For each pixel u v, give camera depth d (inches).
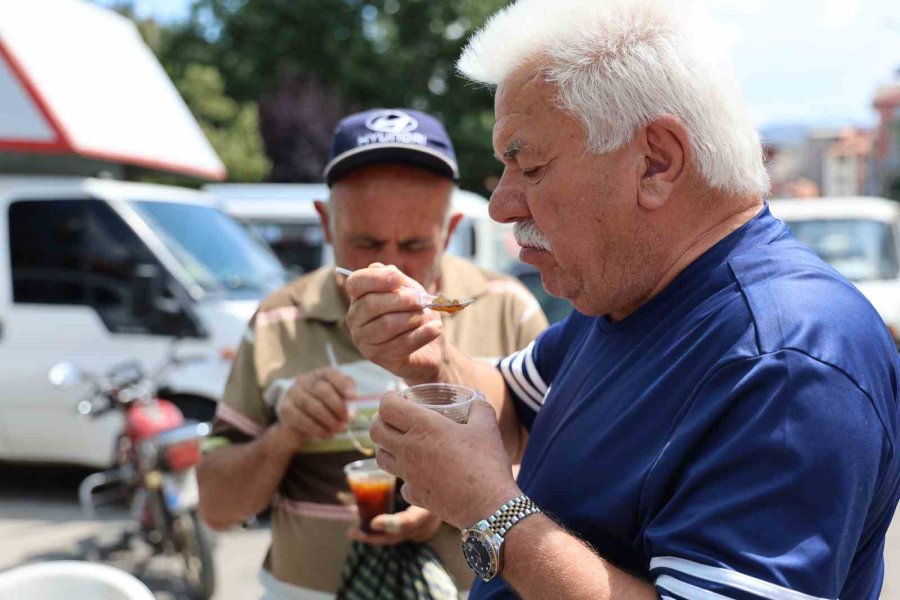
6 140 205.8
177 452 158.6
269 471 73.0
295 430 70.9
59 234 214.4
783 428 39.4
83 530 202.8
